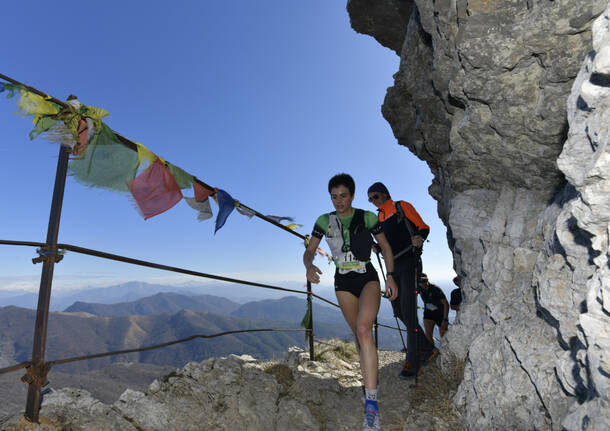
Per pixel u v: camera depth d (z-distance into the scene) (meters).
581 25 2.34
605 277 1.43
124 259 2.52
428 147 5.73
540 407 2.27
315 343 5.64
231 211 3.80
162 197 3.06
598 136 1.56
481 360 3.07
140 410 2.71
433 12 3.72
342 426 3.13
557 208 2.95
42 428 2.08
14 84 1.91
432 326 5.69
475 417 2.77
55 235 2.13
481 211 4.38
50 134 2.10
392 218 4.67
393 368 4.59
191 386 3.25
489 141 3.57
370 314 2.67
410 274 4.36
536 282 2.71
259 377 3.81
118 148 2.62
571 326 2.10
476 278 4.24
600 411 1.49
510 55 2.77
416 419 3.07
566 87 2.65
